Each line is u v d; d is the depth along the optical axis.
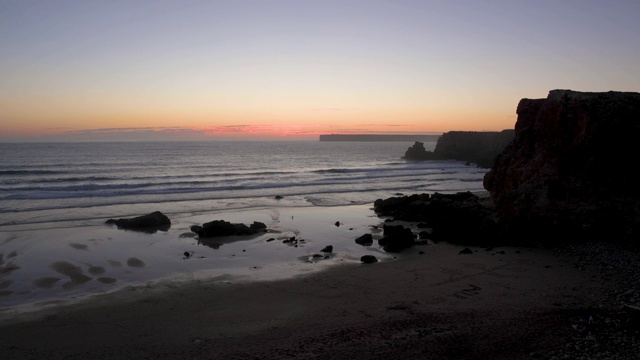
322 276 17.83
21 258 19.98
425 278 17.12
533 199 21.92
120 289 16.30
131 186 44.84
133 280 17.44
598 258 18.16
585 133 21.44
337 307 14.21
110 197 38.25
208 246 23.12
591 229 19.95
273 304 14.66
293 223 29.45
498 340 10.97
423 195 36.00
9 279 17.19
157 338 11.95
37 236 24.14
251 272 18.64
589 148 21.52
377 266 19.17
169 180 50.47
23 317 13.51
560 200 21.23
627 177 20.61
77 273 18.11
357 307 14.14
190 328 12.65
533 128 25.83
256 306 14.49
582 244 19.97
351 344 11.16
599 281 15.52
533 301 13.83
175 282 17.19
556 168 22.19
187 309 14.25
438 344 10.92
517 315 12.64
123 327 12.76
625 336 10.72
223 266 19.58
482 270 17.75
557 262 18.38
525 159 25.58
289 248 22.89
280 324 12.84
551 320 12.07
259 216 31.77
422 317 12.91
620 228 19.45
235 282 17.17
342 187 48.47
